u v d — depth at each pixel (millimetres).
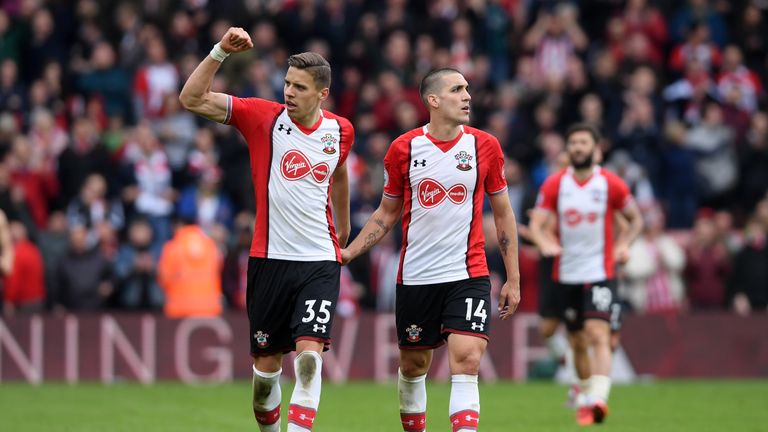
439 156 25938
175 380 53594
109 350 53500
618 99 66500
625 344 55500
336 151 25891
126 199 59531
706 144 66500
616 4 74938
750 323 56000
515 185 59062
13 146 61625
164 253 54031
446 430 34125
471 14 71500
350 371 54375
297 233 25531
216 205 59688
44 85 66125
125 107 66688
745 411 39938
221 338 54000
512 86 67125
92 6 70812
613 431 33594
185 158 61969
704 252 58500
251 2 71000
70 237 57000
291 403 24609
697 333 55812
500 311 26609
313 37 70250
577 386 39906
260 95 62531
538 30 71375
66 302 54750
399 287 26406
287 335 26109
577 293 37438
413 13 74000
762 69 73562
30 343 53062
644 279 56938
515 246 26562
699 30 71438
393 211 26953
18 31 69938
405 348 26516
